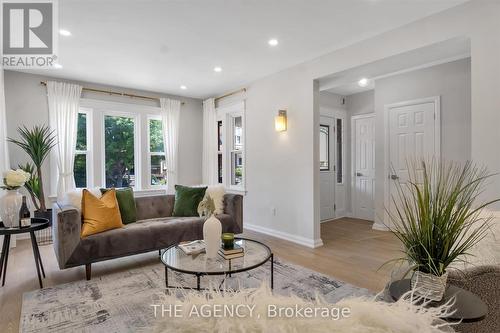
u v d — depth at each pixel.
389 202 4.57
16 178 2.59
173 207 3.98
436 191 1.17
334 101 5.68
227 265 2.08
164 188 5.40
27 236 4.05
